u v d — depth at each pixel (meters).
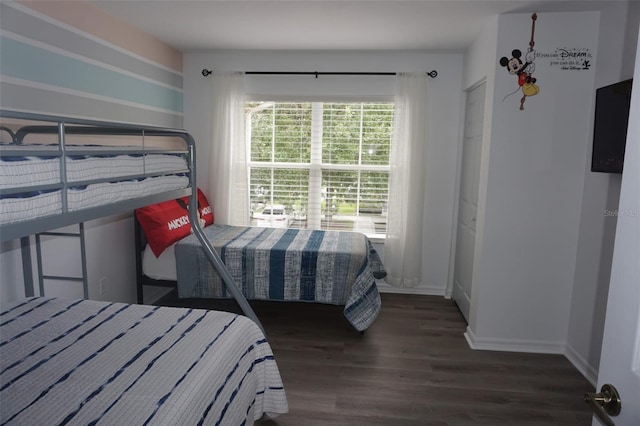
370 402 2.29
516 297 2.87
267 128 4.00
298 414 2.17
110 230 3.06
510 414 2.20
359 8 2.60
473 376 2.57
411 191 3.71
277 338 3.05
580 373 2.62
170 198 2.09
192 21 2.93
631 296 0.78
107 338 1.63
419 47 3.51
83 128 2.11
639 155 0.76
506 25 2.65
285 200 4.08
